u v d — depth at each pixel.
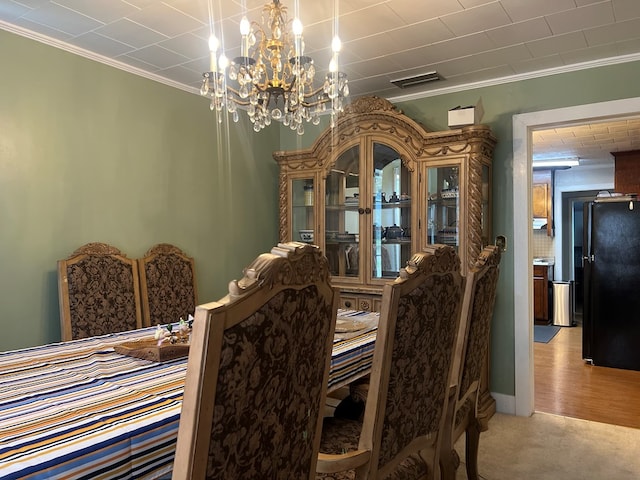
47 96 2.60
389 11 2.29
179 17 2.36
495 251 1.92
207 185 3.56
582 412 3.25
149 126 3.14
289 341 0.90
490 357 3.32
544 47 2.74
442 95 3.50
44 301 2.59
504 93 3.26
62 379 1.40
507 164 3.26
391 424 1.30
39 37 2.55
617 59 2.87
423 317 1.33
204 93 2.16
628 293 4.30
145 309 2.86
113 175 2.93
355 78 3.28
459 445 2.71
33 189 2.54
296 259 0.88
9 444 0.93
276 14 2.04
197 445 0.73
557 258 6.92
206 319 0.70
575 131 4.50
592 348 4.46
